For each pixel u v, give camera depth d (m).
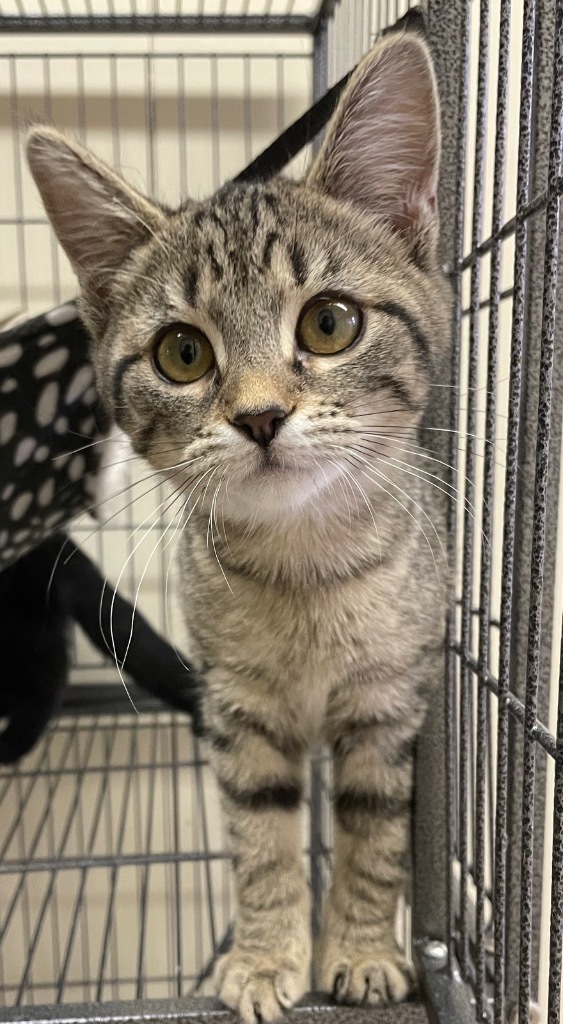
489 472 0.21
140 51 0.46
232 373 0.23
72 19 0.43
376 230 0.25
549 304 0.16
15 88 0.44
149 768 0.49
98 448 0.33
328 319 0.23
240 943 0.27
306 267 0.24
